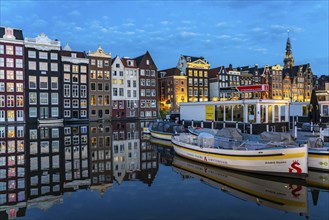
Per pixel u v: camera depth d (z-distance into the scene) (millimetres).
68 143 29703
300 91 107125
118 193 13930
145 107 80938
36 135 36719
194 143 21531
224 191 14156
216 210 11734
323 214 11352
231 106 32875
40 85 64375
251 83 96250
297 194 13656
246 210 11734
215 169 18500
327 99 48750
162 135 32750
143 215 11219
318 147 18156
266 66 100688
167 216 11125
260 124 29125
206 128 34625
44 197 13320
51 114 65500
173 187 14898
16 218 10938
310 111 23828
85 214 11328
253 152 16562
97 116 73062
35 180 16016
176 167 19391
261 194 13656
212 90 91875
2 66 60250
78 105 70312
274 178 16172
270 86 99812
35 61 63781
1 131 42062
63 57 68250
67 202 12664
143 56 81938
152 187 14898
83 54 72750
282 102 31188
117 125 55375
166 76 87688
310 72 110000
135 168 19172
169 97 86375
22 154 23469
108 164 20266
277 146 17203
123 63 78562
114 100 76312
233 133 21281
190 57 90562
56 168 18875
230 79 92125
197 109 38125
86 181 15969
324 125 35281
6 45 60688
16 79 61562
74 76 69875
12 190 14258
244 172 17266
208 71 91125
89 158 22250
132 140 32469
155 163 20703
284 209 11859
